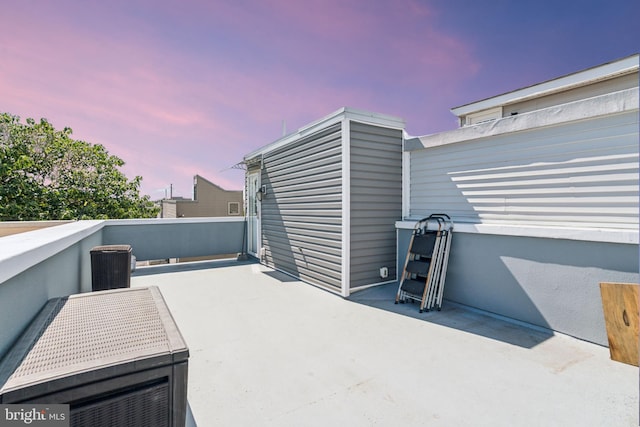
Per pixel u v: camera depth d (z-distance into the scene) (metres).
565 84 6.51
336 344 2.91
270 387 2.22
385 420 1.88
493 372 2.40
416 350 2.78
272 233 6.63
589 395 2.10
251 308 3.98
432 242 4.00
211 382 2.29
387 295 4.45
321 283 4.98
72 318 1.48
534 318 3.24
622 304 2.50
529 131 3.39
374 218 4.71
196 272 6.23
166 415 1.17
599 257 2.80
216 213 18.97
